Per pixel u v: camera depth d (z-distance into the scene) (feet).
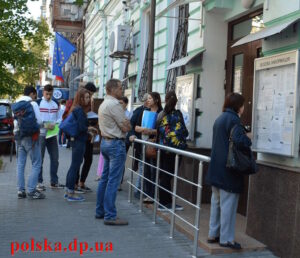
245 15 22.49
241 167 14.88
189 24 26.32
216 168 15.70
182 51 28.89
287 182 15.26
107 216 19.38
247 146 14.96
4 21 43.04
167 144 20.24
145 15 40.04
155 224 19.61
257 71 17.08
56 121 26.78
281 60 15.56
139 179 24.36
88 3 70.23
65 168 37.17
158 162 19.47
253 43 21.26
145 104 24.26
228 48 24.09
